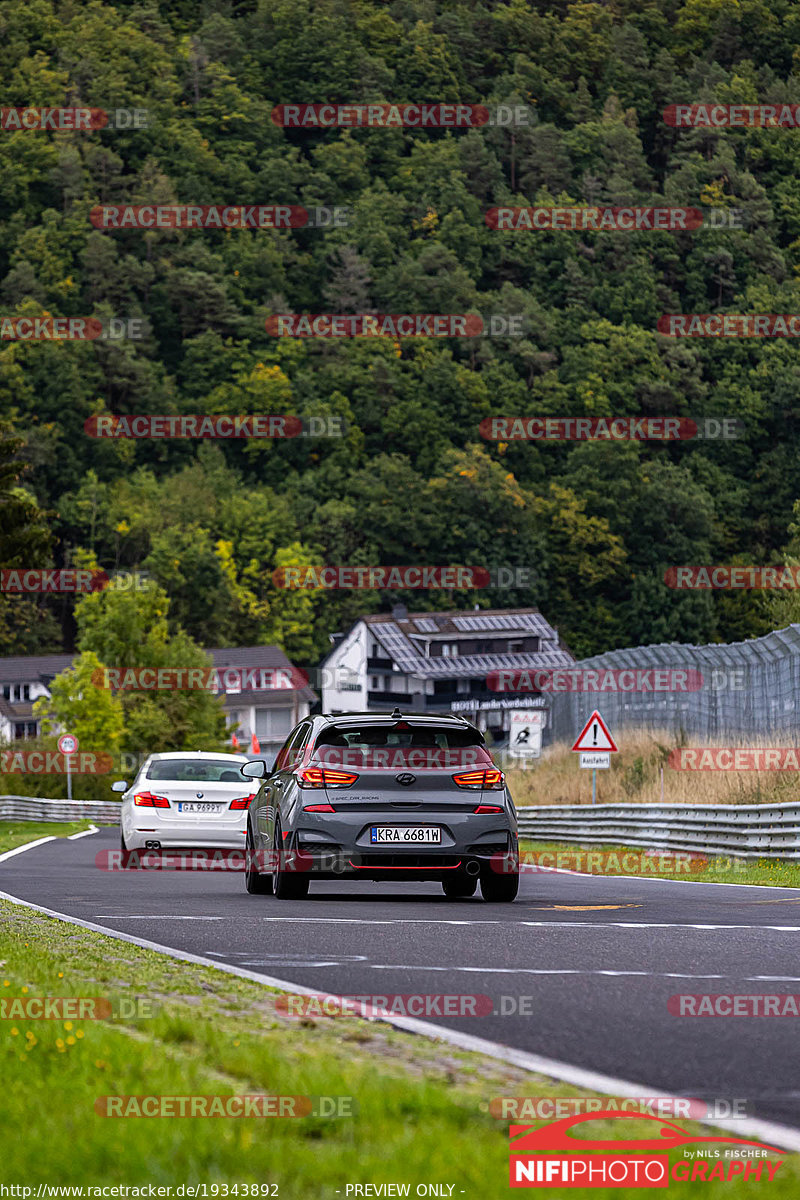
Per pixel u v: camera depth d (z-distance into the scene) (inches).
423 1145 526.6
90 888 1968.5
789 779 3038.9
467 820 1648.6
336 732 1681.8
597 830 3299.7
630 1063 722.2
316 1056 702.5
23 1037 746.2
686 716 3949.3
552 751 5054.1
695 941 1223.5
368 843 1633.9
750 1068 711.1
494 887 1678.2
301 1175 489.4
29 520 6820.9
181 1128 548.7
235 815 2497.5
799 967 1060.5
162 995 927.0
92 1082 631.8
